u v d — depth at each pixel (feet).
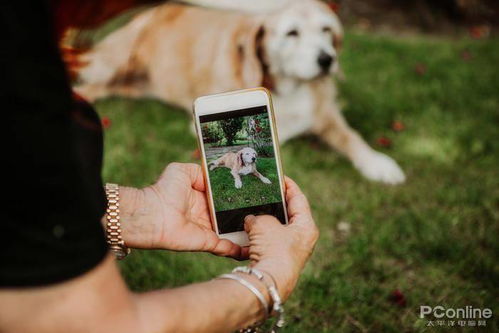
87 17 3.17
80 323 2.26
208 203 4.36
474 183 8.86
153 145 9.91
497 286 6.52
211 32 10.91
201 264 6.89
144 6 3.39
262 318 3.14
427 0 20.99
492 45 15.93
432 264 6.97
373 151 9.79
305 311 6.15
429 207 8.28
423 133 10.52
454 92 12.27
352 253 7.17
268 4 11.02
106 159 9.34
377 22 20.30
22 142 2.11
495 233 7.54
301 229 3.77
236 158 4.30
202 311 2.74
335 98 11.20
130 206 4.15
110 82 11.56
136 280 6.61
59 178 2.20
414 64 14.03
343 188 8.87
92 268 2.27
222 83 10.57
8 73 2.12
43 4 2.29
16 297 2.14
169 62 11.31
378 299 6.35
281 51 9.99
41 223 2.15
